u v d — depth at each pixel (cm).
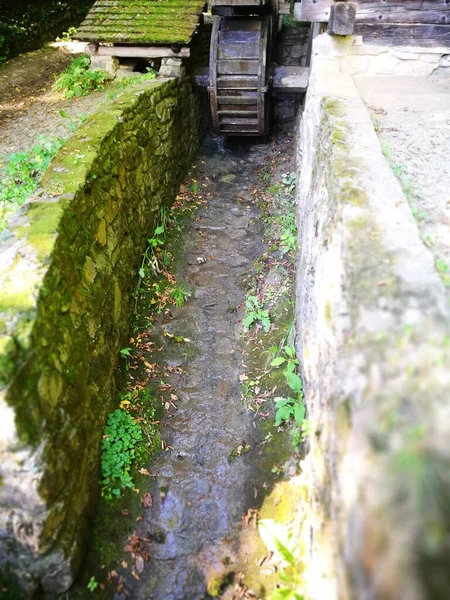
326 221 285
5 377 214
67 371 275
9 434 218
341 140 309
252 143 811
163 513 313
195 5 680
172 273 512
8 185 396
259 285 490
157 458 346
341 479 168
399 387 150
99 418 325
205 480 332
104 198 374
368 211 234
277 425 350
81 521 279
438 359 152
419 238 215
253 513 307
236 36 657
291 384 351
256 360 415
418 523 115
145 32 639
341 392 185
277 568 277
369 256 204
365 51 502
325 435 221
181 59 652
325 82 445
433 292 181
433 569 108
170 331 444
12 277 252
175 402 386
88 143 373
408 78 513
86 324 316
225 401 386
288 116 855
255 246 557
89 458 301
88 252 332
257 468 332
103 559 285
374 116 429
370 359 166
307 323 334
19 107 624
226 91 677
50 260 263
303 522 282
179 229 577
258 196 655
